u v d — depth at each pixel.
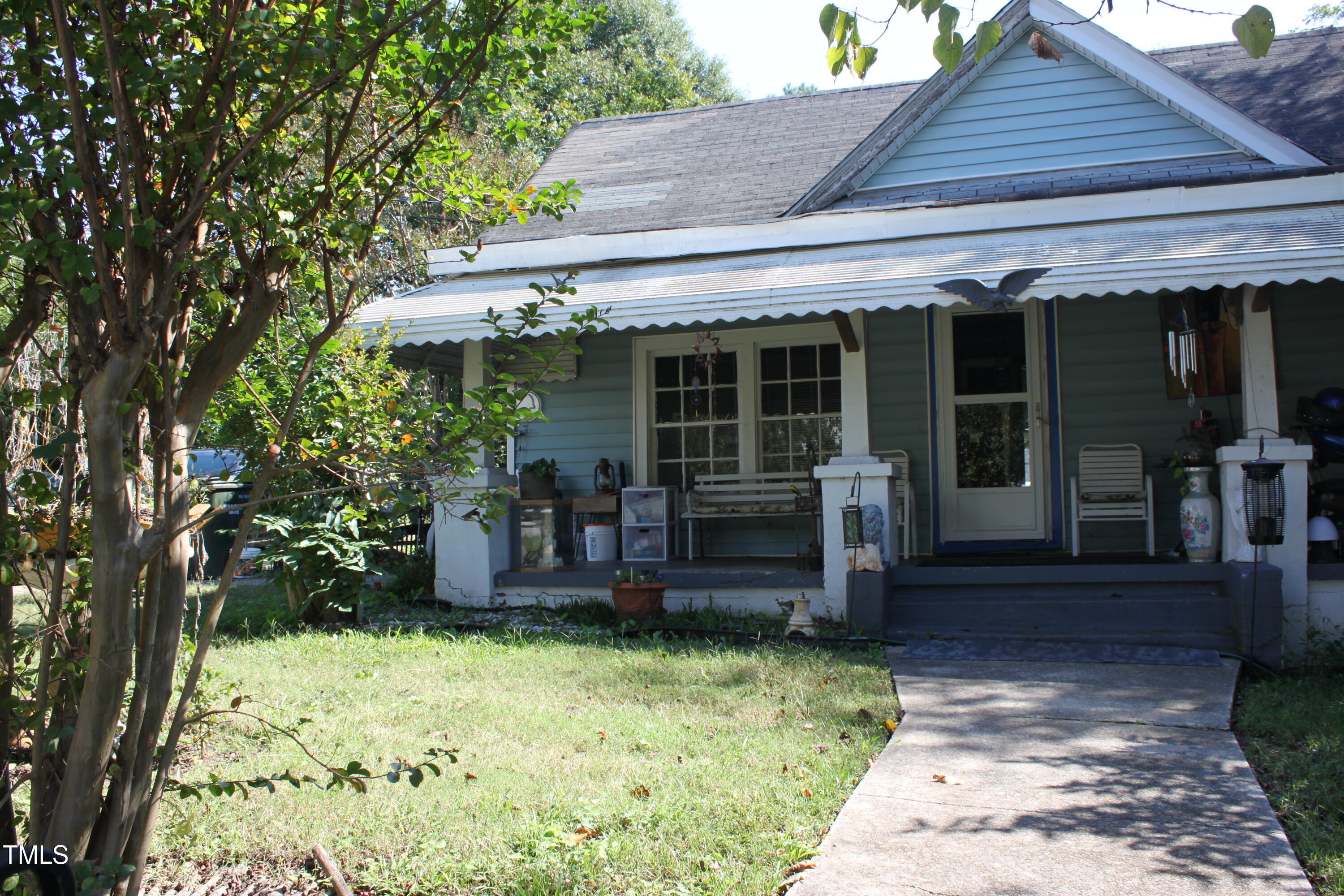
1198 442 8.39
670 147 14.01
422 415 3.00
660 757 4.96
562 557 10.03
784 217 10.24
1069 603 8.02
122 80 2.36
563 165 14.12
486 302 9.38
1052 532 10.37
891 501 8.87
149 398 2.64
